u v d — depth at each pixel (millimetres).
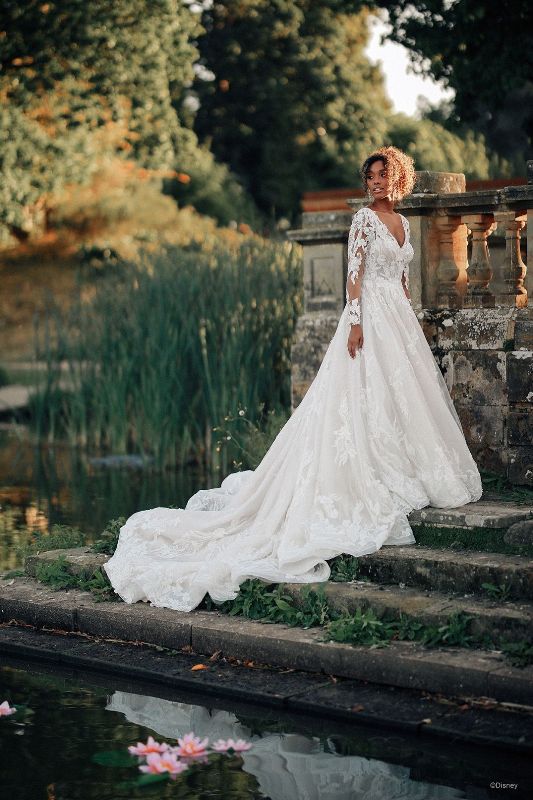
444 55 11133
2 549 6996
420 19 11211
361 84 25469
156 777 3545
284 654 4520
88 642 5055
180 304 10578
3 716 4152
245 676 4461
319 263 7066
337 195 13070
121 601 5281
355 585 4879
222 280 10562
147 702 4297
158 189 24938
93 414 12375
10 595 5488
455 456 5426
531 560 4707
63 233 23312
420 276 6383
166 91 17734
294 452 5340
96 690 4469
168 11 16406
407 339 5402
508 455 5961
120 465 10930
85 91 16562
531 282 5938
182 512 5625
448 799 3342
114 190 24109
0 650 5109
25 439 13297
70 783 3518
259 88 25484
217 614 4996
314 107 25281
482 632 4344
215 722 4051
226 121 26469
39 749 3809
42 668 4816
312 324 7070
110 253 21750
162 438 10602
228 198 25516
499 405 6066
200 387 10562
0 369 17359
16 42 15812
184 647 4832
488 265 6316
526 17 10555
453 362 6219
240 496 5562
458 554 4852
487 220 6281
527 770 3531
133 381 11188
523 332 5867
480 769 3551
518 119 20891
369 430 5230
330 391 5270
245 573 4941
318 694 4191
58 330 12820
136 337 11148
